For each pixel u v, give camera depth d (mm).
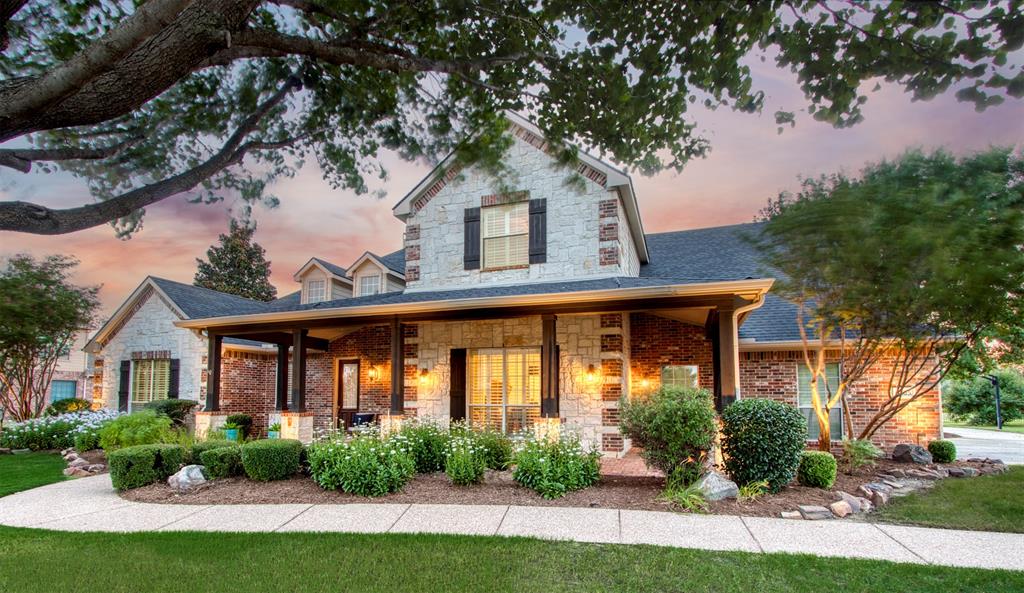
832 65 3793
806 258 8875
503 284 13320
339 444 9148
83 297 18812
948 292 7797
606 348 12000
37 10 4328
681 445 8219
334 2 4695
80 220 3496
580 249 12805
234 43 3768
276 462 9250
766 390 13148
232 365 17188
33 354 17609
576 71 4812
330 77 5629
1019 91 3256
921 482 9383
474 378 13102
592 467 8844
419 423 11711
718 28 4078
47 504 8188
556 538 6258
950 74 3430
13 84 2816
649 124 4848
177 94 5051
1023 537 6348
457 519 7062
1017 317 8938
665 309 10180
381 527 6758
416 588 4945
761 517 7105
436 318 11617
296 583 5062
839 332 12352
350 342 16016
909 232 7188
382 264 16516
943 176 6730
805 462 8672
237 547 6020
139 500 8367
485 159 6160
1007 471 10547
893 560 5594
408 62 4793
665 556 5656
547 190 13242
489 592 4863
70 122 2953
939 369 10766
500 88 5277
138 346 17891
